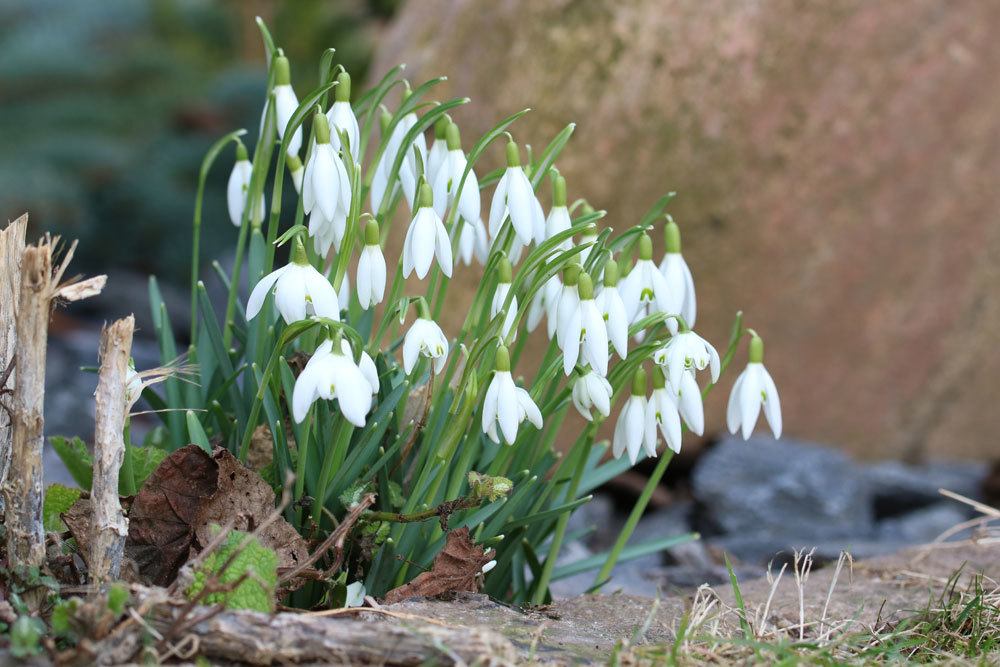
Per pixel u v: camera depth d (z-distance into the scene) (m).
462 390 2.14
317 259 2.37
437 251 2.11
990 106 4.97
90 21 10.68
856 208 4.84
